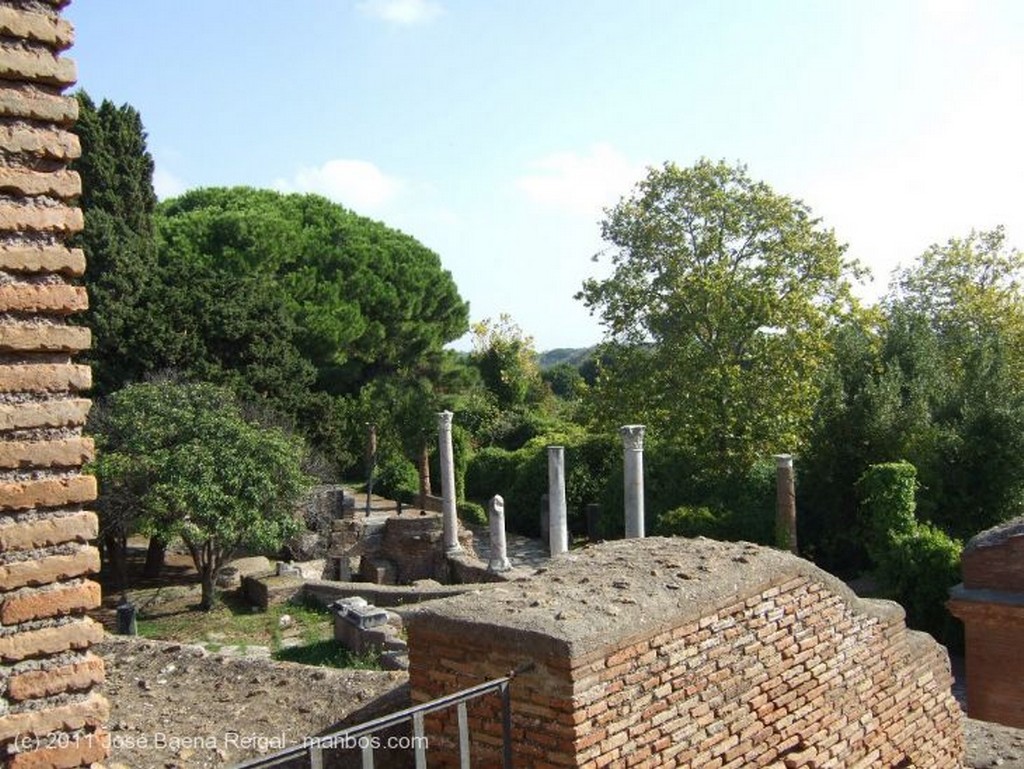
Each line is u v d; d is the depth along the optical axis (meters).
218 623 17.41
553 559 6.96
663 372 25.95
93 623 3.65
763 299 24.56
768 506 23.06
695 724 5.67
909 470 19.00
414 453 34.59
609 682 5.20
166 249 34.59
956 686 15.35
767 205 25.20
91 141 26.73
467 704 5.54
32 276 3.57
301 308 36.41
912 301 37.03
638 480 18.78
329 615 17.89
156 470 17.28
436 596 18.27
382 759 6.37
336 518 25.33
